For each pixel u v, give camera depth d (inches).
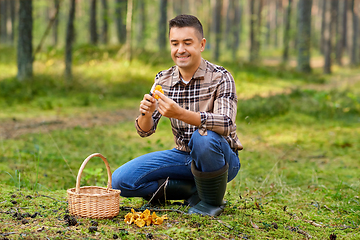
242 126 268.8
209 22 1266.0
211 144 82.3
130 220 85.3
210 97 89.6
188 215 92.2
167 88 93.0
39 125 255.9
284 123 277.6
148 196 98.8
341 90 433.4
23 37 405.7
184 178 98.0
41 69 455.8
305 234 87.6
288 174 155.5
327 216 104.2
